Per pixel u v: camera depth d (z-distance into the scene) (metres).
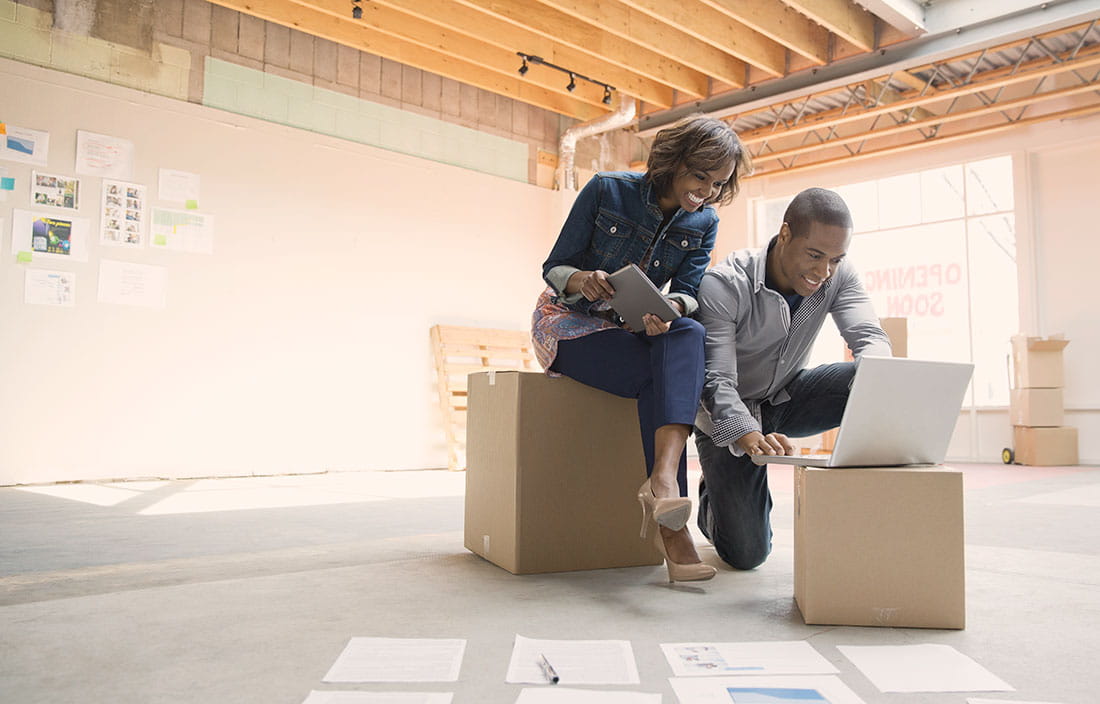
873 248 8.40
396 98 6.89
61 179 5.17
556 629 1.47
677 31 6.27
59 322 5.13
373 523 3.08
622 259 2.01
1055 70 6.19
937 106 7.76
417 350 6.86
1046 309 7.21
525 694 1.10
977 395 7.67
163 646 1.35
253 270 5.98
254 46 6.10
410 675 1.19
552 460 2.03
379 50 6.38
